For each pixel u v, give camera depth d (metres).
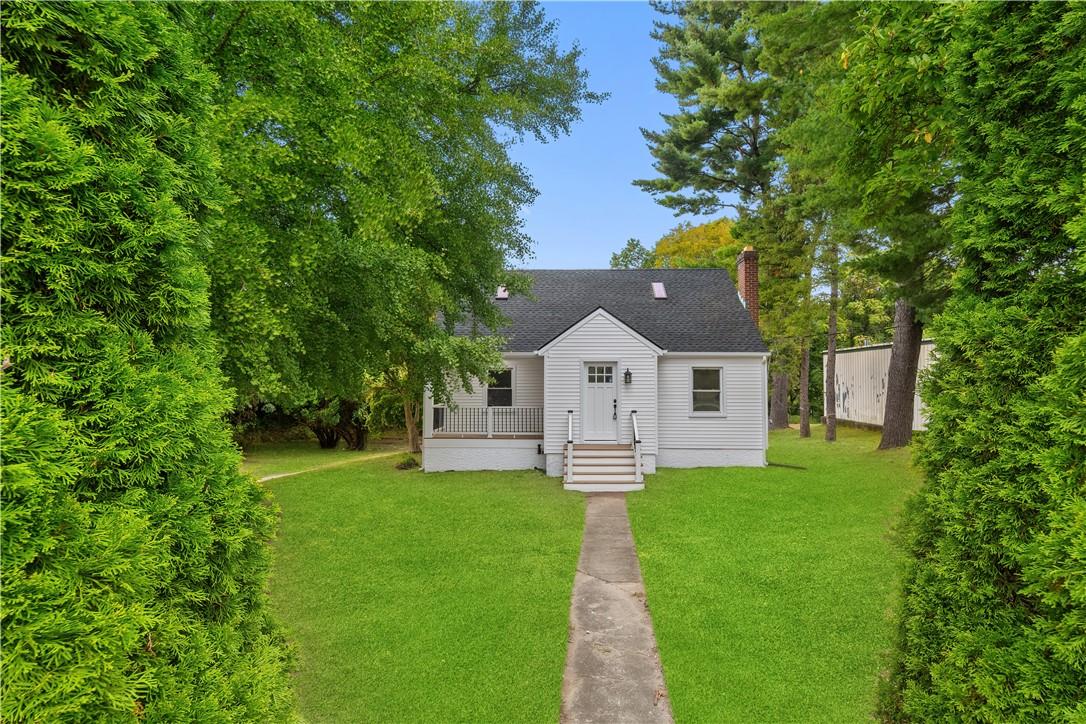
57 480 1.68
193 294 2.16
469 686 4.34
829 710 3.94
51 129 1.61
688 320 16.08
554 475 13.70
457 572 6.84
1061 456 2.19
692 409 14.87
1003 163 2.66
